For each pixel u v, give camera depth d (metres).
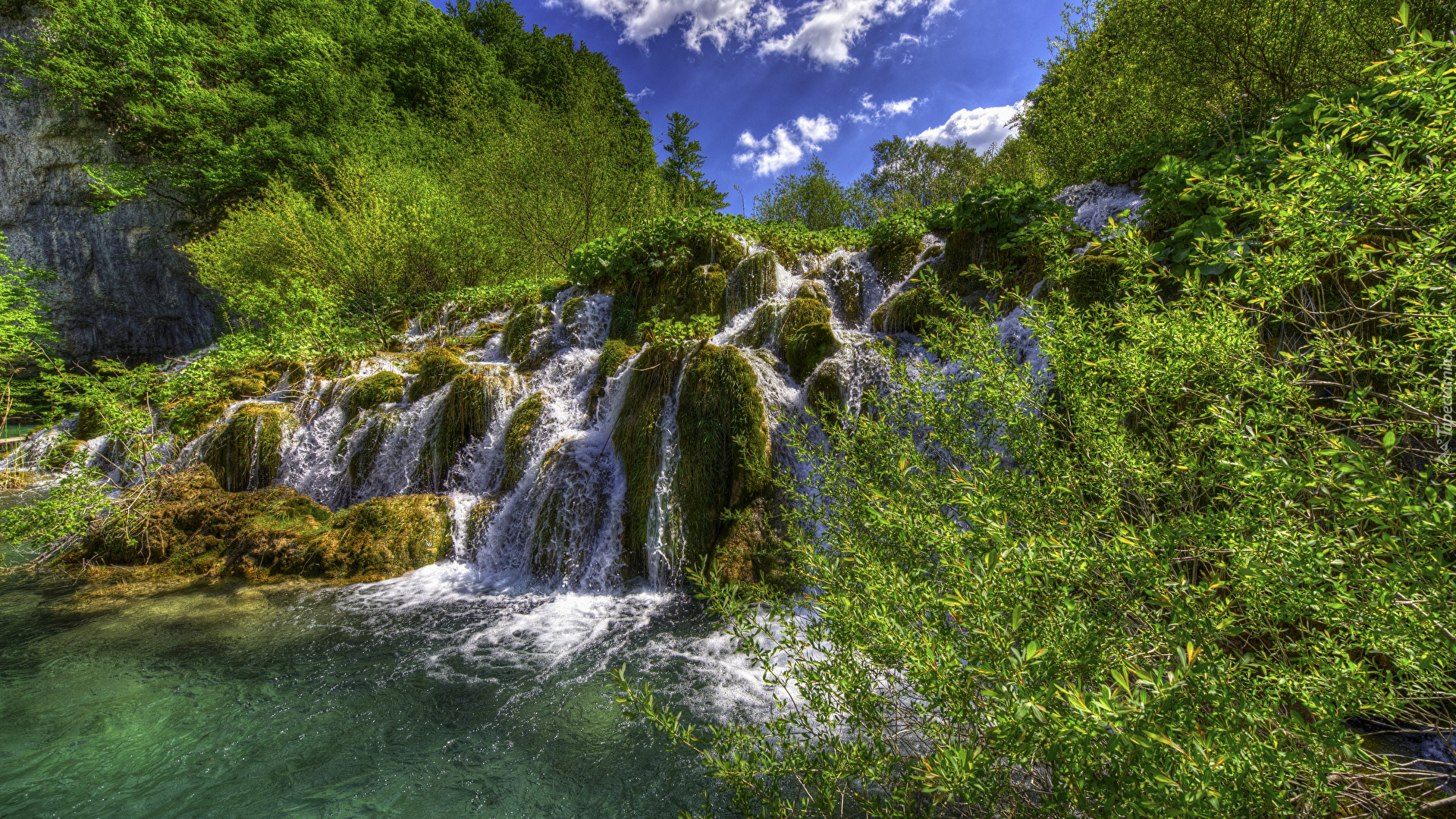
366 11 26.77
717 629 5.17
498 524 7.01
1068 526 2.10
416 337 12.60
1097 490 2.43
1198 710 1.35
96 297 24.53
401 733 3.87
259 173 20.03
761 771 2.17
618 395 7.71
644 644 4.96
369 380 9.17
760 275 8.98
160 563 6.80
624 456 6.87
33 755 3.67
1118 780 1.31
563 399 8.44
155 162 23.20
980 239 7.42
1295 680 1.57
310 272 12.86
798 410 6.68
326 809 3.23
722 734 2.31
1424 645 1.35
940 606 1.76
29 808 3.23
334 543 6.76
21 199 23.48
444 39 25.89
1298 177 2.11
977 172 24.17
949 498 2.49
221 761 3.61
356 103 22.03
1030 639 1.64
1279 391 2.02
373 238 12.69
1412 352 1.88
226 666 4.73
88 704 4.21
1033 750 1.42
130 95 22.64
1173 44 7.21
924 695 1.77
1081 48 8.94
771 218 22.61
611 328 10.07
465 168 17.39
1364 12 6.08
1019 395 2.68
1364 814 1.79
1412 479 1.71
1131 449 2.44
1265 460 1.64
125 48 21.55
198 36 22.20
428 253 13.63
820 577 2.49
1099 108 8.80
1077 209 8.07
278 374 10.30
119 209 24.36
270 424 8.64
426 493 7.91
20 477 10.86
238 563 6.64
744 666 4.53
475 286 15.02
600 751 3.66
